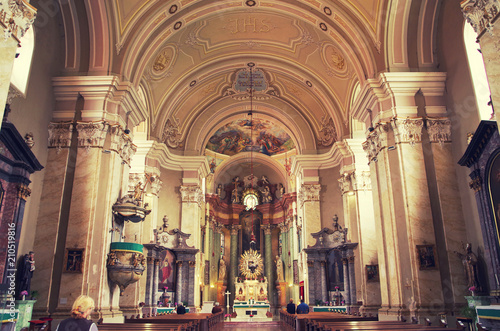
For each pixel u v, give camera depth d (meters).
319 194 18.38
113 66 11.45
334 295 16.48
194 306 16.97
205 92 19.27
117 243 10.26
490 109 9.18
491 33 6.35
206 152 26.20
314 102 19.06
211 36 15.97
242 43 16.70
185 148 19.14
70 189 10.27
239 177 29.92
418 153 10.44
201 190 19.69
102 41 11.20
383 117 11.07
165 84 16.80
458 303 9.38
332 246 16.78
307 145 19.12
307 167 18.70
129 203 10.62
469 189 9.65
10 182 8.29
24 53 9.51
